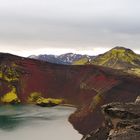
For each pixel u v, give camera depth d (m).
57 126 125.69
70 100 190.50
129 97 149.62
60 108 175.38
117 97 148.12
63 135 110.38
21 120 140.50
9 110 168.38
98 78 194.25
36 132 115.88
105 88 177.00
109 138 54.22
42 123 132.62
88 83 195.50
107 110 60.69
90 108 134.38
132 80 177.25
